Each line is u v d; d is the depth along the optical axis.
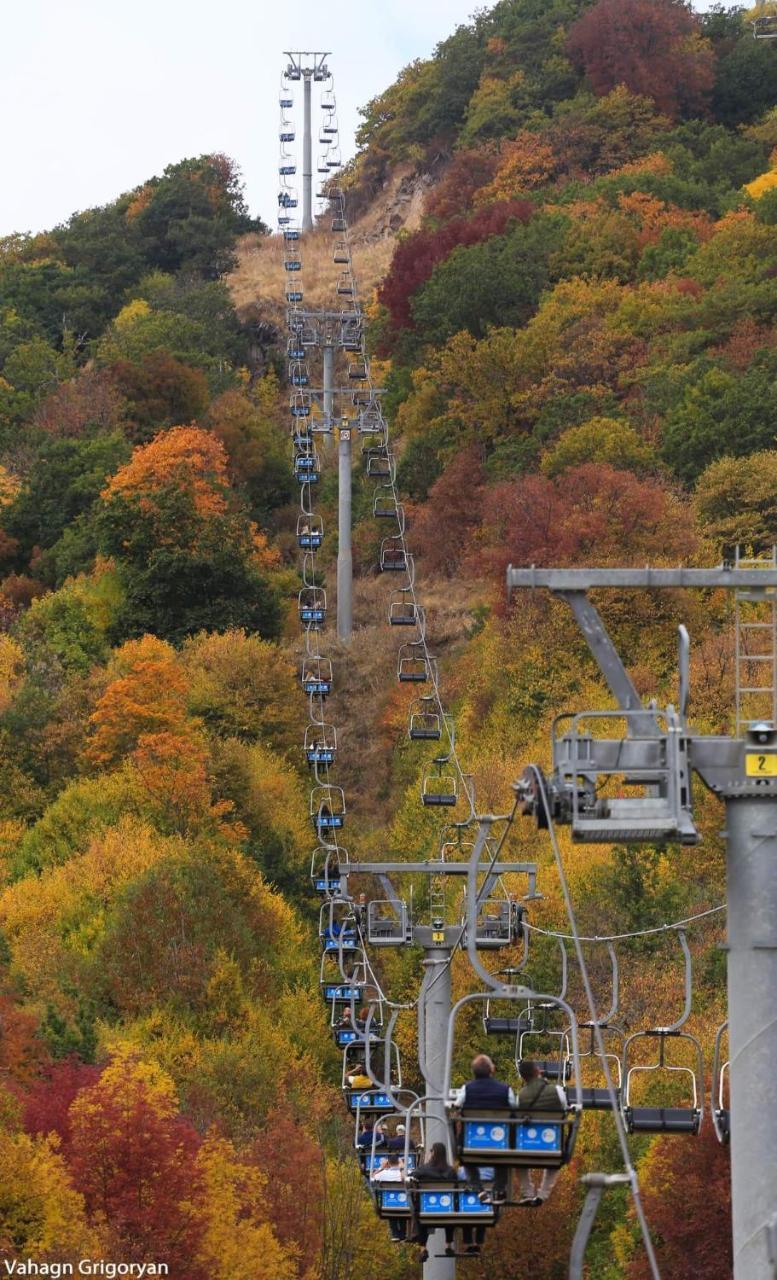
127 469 174.00
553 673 133.00
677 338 178.12
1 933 105.38
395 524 188.88
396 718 150.75
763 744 29.53
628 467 155.25
